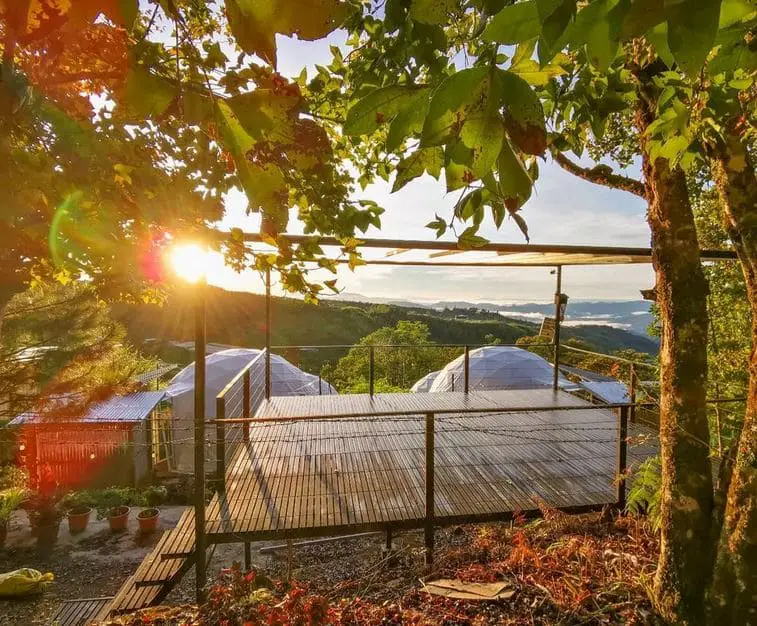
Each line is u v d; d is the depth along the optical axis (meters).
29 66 0.65
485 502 4.39
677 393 2.50
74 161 0.78
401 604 2.93
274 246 1.39
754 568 2.13
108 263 1.06
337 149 1.97
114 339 3.00
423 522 4.09
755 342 2.25
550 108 1.37
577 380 9.41
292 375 13.07
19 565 7.14
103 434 9.51
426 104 0.65
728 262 7.33
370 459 5.37
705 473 2.47
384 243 3.94
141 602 3.45
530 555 3.22
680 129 1.37
